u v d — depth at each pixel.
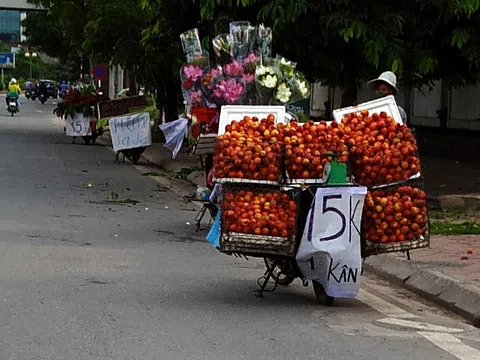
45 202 11.54
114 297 6.55
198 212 11.44
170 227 10.08
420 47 11.28
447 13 10.77
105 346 5.32
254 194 6.33
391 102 6.88
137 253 8.37
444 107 17.31
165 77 22.58
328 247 6.22
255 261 8.31
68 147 21.72
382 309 6.58
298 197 6.27
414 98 18.25
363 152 6.39
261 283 7.33
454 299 6.67
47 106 53.16
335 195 6.19
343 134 6.46
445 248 8.59
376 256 8.21
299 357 5.25
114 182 14.63
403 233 6.48
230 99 7.92
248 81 7.87
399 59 10.91
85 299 6.44
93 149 21.53
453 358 5.35
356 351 5.42
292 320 6.11
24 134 25.89
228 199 6.30
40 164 16.91
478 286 6.77
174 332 5.67
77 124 22.66
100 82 37.31
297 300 6.76
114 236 9.26
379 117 6.63
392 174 6.46
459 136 16.97
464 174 14.70
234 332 5.73
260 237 6.27
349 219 6.23
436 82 17.38
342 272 6.27
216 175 6.33
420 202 6.51
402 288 7.46
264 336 5.67
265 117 6.82
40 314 5.96
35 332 5.55
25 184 13.47
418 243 6.53
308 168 6.32
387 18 10.96
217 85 8.02
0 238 8.71
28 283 6.85
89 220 10.26
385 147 6.46
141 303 6.41
